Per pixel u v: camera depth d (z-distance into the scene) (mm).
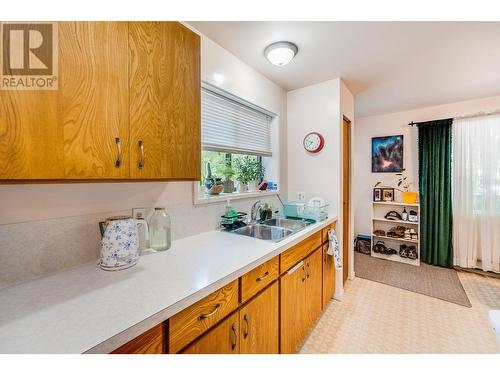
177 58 1113
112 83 861
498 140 2887
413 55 1929
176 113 1107
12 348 555
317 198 2398
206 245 1369
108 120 850
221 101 1898
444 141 3170
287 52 1732
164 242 1287
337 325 1933
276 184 2490
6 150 655
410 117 3572
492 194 2926
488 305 2223
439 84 2561
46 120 715
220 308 958
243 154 2158
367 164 3979
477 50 1856
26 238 903
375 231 3746
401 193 3646
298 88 2596
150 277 934
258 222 2072
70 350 551
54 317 671
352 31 1596
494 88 2686
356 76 2320
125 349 646
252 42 1719
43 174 709
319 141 2412
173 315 772
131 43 924
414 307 2197
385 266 3234
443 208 3178
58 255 985
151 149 996
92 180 867
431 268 3158
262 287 1220
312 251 1849
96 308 716
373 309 2172
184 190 1532
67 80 752
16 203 884
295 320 1550
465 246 3094
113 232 1009
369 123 3939
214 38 1667
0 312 695
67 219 1015
